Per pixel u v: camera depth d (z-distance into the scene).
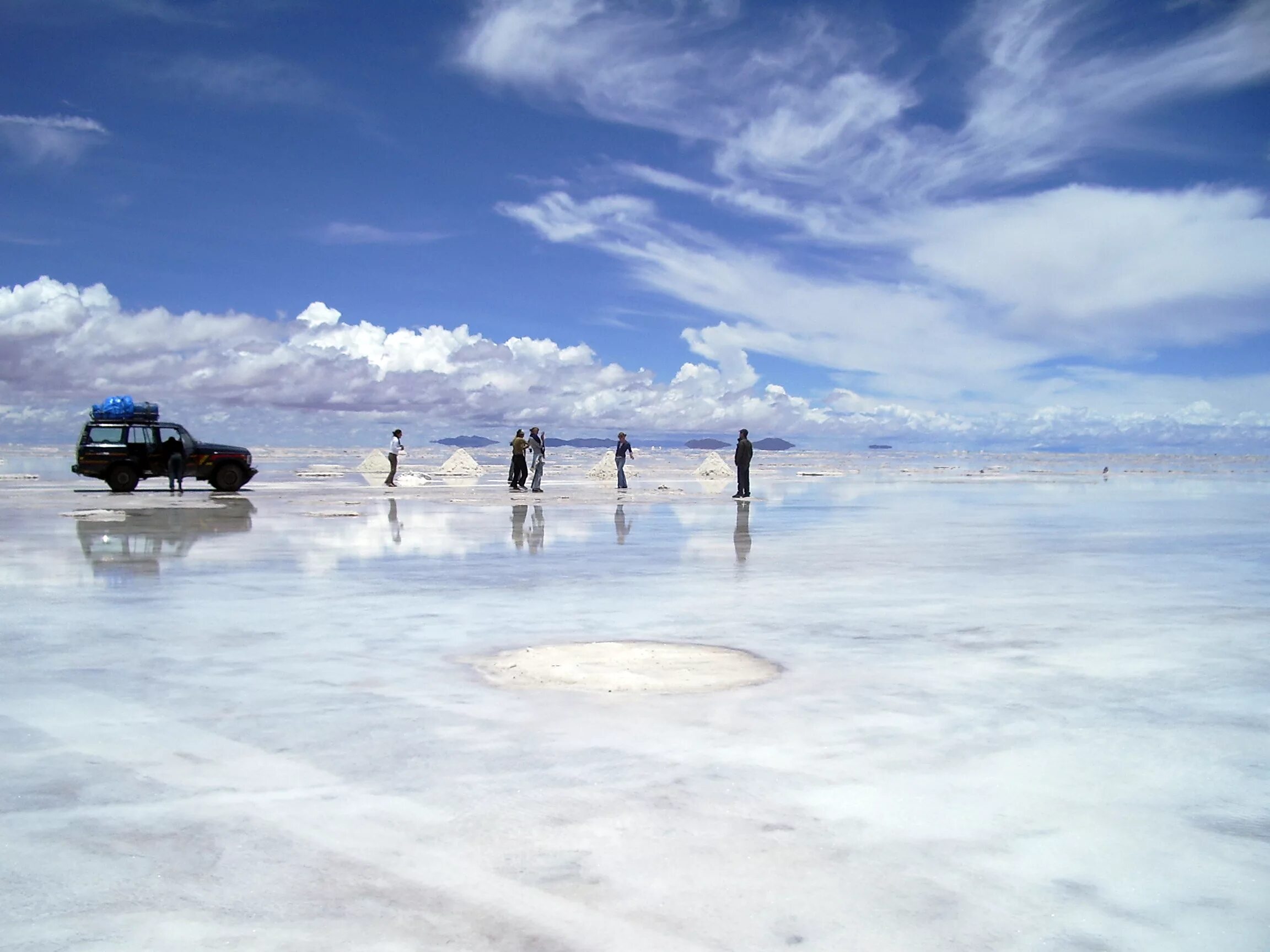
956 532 15.44
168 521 17.20
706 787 3.64
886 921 2.60
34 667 5.76
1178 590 9.08
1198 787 3.67
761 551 12.48
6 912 2.66
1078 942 2.50
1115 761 3.97
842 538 14.38
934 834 3.20
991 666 5.80
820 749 4.11
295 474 44.78
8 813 3.39
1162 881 2.87
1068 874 2.90
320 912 2.65
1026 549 12.80
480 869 2.92
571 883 2.83
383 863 2.97
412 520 17.70
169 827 3.26
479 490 30.27
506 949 2.45
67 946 2.47
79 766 3.90
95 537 14.01
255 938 2.51
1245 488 34.31
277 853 3.04
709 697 5.02
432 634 6.83
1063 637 6.73
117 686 5.27
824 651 6.22
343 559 11.49
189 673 5.59
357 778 3.75
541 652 6.16
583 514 19.52
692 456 157.00
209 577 9.87
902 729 4.43
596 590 9.04
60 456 86.19
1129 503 24.20
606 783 3.68
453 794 3.56
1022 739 4.28
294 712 4.74
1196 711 4.77
